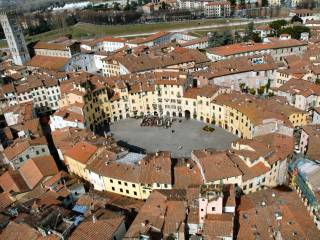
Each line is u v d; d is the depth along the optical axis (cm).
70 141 13775
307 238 8862
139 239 8438
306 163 11300
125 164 11762
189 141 15188
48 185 11656
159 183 10944
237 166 11062
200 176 11088
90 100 16325
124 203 10825
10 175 12600
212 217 9131
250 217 9569
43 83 19388
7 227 9325
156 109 17850
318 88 16200
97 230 8762
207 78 18038
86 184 12656
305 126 13525
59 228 8806
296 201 10238
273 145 11988
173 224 9144
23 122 15688
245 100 15175
